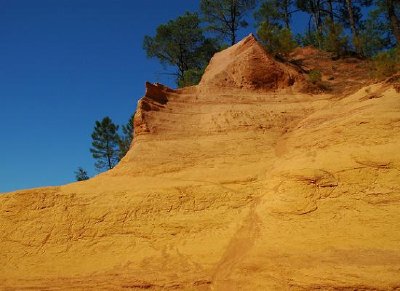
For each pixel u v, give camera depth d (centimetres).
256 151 1562
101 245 1366
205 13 3512
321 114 1560
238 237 1217
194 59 3584
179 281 1134
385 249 963
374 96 1438
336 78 2264
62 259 1371
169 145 1677
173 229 1323
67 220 1474
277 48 2491
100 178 1630
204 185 1416
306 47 2906
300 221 1134
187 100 1945
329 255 995
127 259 1286
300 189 1185
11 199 1612
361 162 1170
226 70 2117
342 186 1154
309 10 3409
